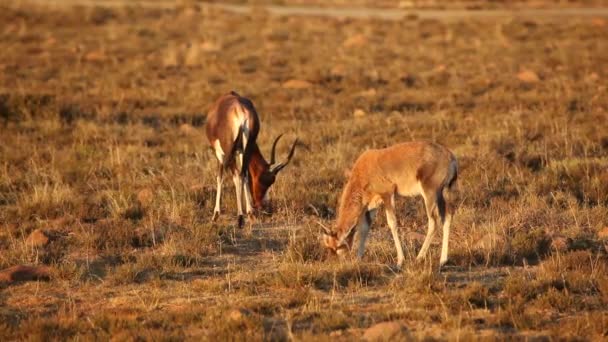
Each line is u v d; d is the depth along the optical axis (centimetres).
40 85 6309
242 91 6200
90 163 4028
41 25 10112
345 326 2109
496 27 9944
